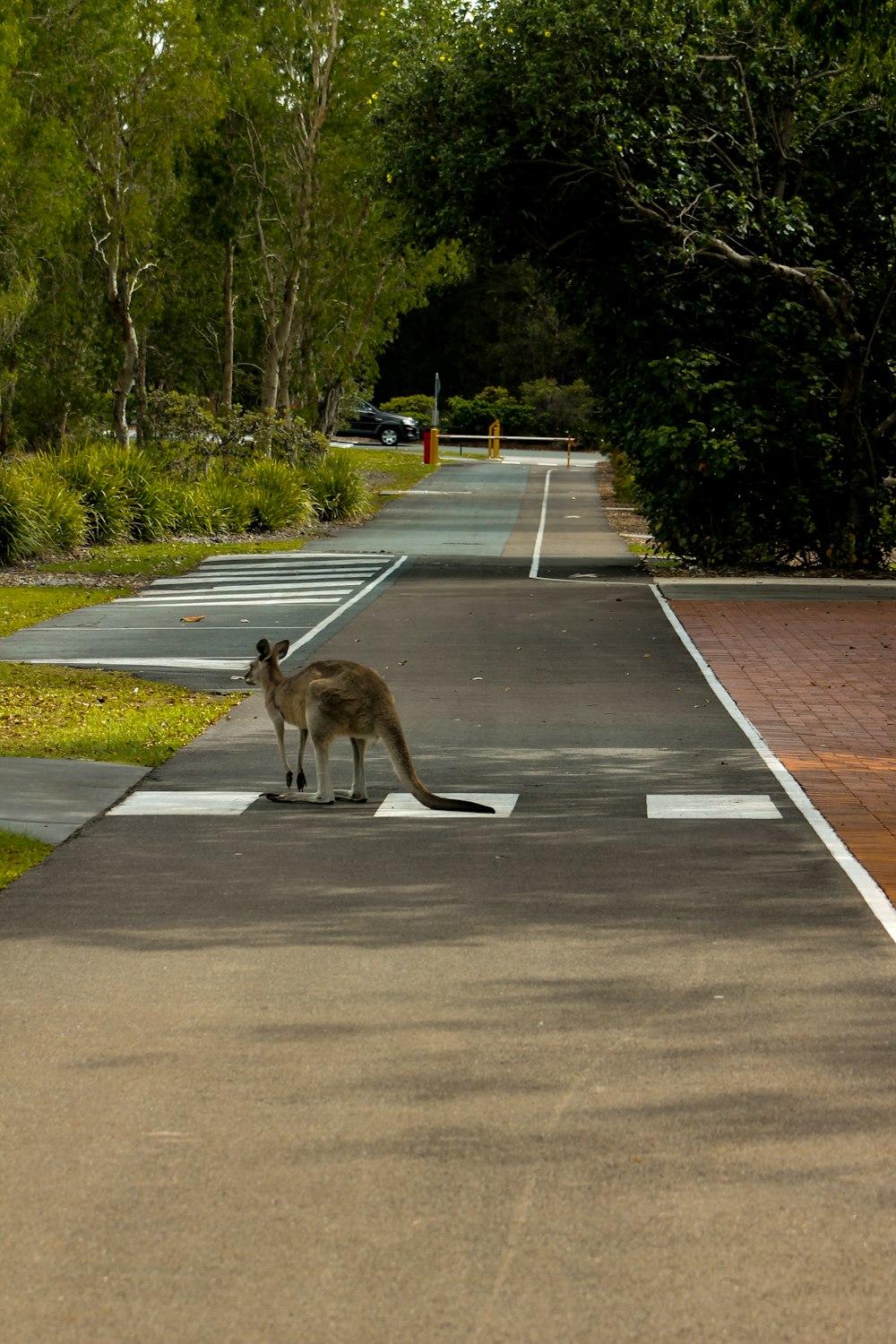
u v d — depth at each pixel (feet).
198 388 209.67
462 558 118.93
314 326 195.62
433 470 230.89
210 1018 24.57
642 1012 24.70
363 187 112.68
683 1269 16.49
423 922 29.96
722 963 27.27
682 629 77.97
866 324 107.76
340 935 29.07
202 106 162.09
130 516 134.72
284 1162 19.19
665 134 102.53
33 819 38.73
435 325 379.55
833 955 27.73
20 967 27.25
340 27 176.55
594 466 250.78
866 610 86.07
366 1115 20.65
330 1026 24.16
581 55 100.27
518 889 32.40
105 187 165.68
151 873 33.83
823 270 103.96
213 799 41.63
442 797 37.47
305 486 156.15
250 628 80.69
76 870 34.06
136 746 48.85
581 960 27.50
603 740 50.08
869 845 36.09
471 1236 17.24
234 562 118.32
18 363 193.26
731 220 105.70
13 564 117.70
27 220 156.87
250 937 29.01
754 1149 19.49
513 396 359.87
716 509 109.29
